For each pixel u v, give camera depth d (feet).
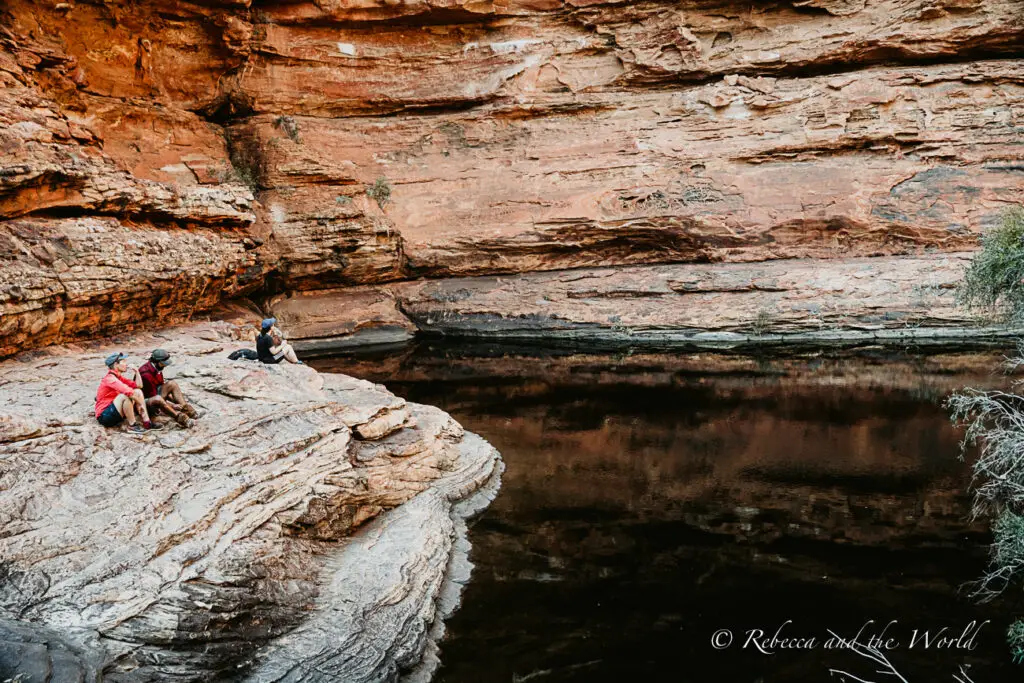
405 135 86.79
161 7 73.87
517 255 82.94
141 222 56.24
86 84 71.10
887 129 79.41
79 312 44.52
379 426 31.65
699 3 84.12
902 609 22.63
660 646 21.13
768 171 80.59
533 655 20.93
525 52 86.58
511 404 49.37
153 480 23.04
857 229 76.95
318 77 84.17
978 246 74.49
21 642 16.70
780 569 25.39
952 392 49.14
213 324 59.36
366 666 20.01
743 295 75.10
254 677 18.89
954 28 80.23
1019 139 78.28
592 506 31.58
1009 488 24.36
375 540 26.30
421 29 86.12
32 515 20.62
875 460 36.19
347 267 79.77
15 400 29.19
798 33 83.51
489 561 26.76
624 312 76.79
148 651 18.21
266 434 27.14
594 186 82.12
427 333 81.56
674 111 84.17
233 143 81.61
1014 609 22.49
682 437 41.11
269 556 22.21
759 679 19.39
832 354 64.34
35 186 45.44
